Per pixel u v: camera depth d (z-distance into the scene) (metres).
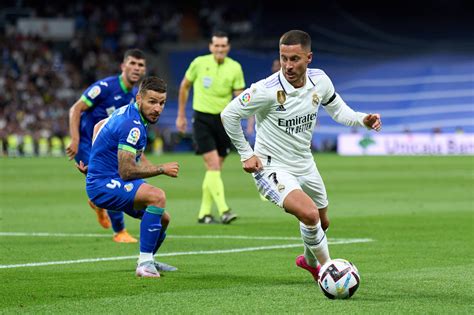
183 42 197.38
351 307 24.78
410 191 73.81
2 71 173.75
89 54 182.38
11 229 47.41
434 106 180.75
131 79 41.69
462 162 121.94
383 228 47.12
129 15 197.00
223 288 28.12
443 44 195.00
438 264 33.78
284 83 28.47
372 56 191.88
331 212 56.31
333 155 150.88
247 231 46.25
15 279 30.00
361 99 183.50
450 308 24.66
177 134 165.50
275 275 31.09
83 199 67.81
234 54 192.12
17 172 102.50
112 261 34.84
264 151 29.20
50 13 196.75
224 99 51.38
